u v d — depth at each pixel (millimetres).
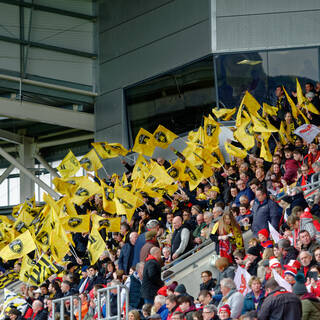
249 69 49000
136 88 54531
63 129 63469
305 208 27828
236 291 22094
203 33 50344
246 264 25062
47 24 55219
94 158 44156
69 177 41125
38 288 36781
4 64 53188
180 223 30500
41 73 54625
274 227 27891
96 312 27766
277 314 18547
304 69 48250
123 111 54938
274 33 48969
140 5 54719
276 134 41500
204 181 38562
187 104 51125
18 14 54000
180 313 21984
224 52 49375
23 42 53781
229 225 27156
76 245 37781
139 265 27000
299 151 35875
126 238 35250
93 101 57031
